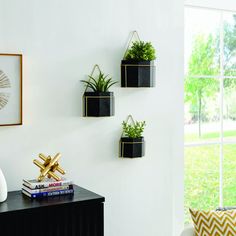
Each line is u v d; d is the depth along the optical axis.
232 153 3.72
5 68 2.68
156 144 3.28
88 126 3.00
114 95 3.09
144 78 3.02
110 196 3.10
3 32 2.68
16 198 2.55
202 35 3.52
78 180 2.98
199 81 3.53
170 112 3.33
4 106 2.69
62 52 2.87
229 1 3.58
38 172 2.83
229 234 2.62
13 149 2.74
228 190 3.72
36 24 2.78
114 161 3.11
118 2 3.06
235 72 3.69
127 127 3.09
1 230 2.32
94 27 2.98
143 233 3.25
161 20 3.25
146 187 3.25
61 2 2.85
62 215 2.48
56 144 2.88
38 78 2.80
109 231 3.11
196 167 3.56
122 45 3.09
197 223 2.68
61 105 2.89
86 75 2.97
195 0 3.42
